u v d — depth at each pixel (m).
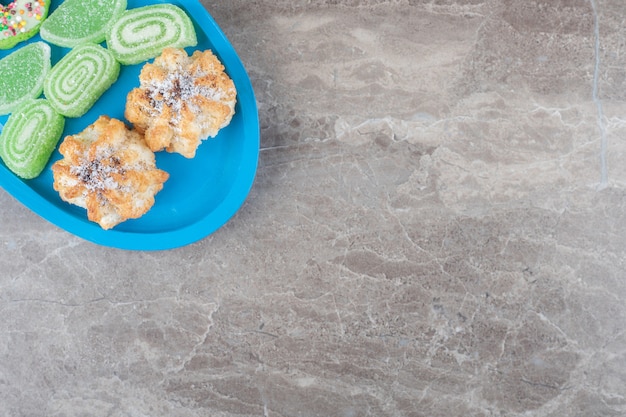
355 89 0.45
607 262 0.44
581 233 0.44
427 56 0.45
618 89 0.44
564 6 0.44
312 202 0.45
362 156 0.45
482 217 0.45
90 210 0.41
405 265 0.45
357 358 0.45
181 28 0.42
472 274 0.45
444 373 0.45
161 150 0.43
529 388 0.45
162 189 0.43
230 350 0.46
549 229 0.45
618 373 0.44
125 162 0.41
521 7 0.44
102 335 0.46
